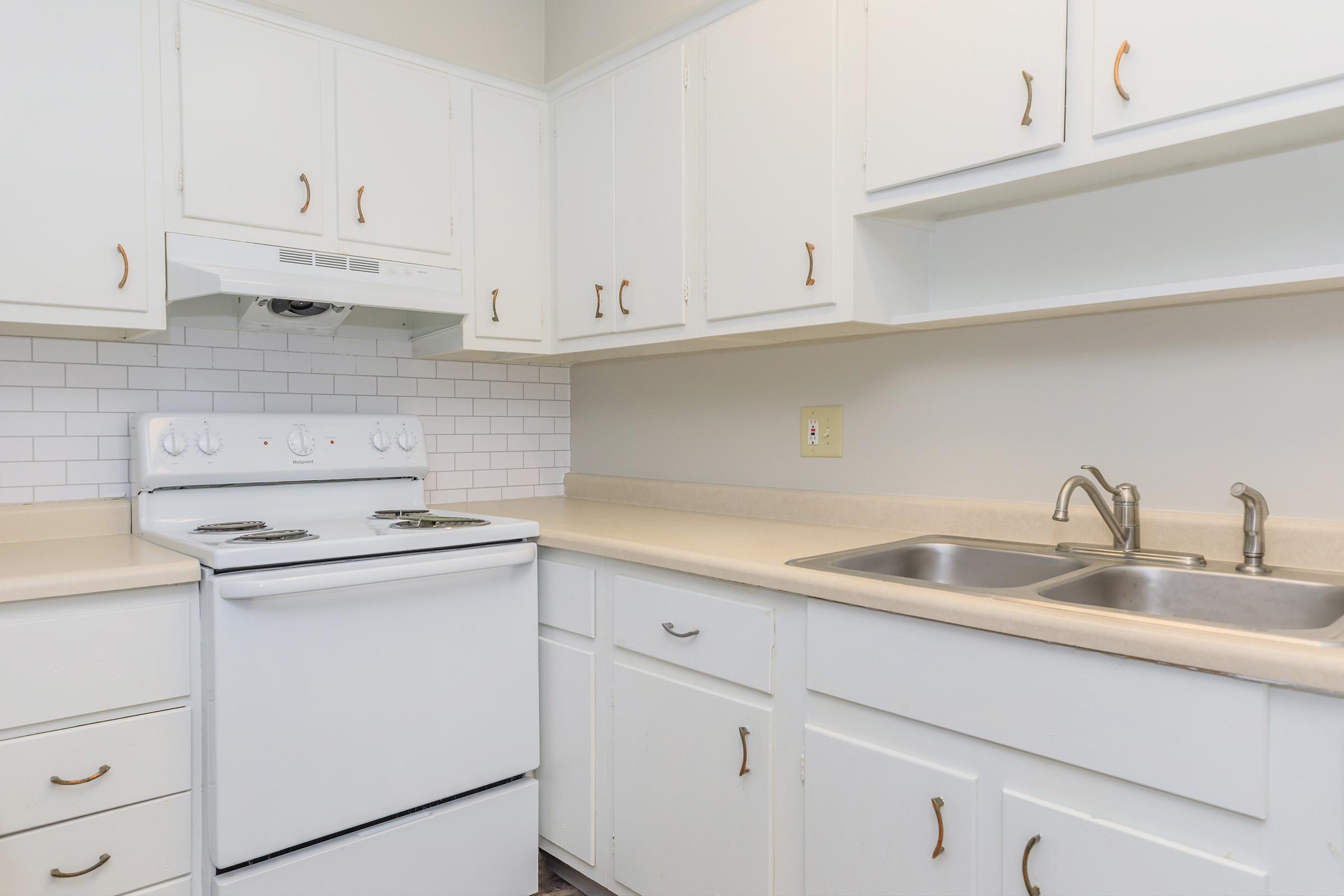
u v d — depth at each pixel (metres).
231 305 2.08
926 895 1.20
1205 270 1.40
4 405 1.82
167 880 1.46
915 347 1.87
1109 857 1.01
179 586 1.48
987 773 1.14
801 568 1.39
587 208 2.22
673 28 1.96
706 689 1.55
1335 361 1.30
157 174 1.73
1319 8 1.05
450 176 2.16
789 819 1.41
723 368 2.32
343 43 1.98
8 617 1.32
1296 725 0.88
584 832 1.83
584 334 2.24
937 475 1.83
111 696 1.40
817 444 2.07
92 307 1.66
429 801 1.70
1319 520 1.32
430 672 1.70
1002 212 1.68
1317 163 1.27
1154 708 0.97
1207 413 1.43
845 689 1.30
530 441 2.72
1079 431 1.60
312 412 2.21
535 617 1.89
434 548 1.73
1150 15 1.19
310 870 1.54
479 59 2.20
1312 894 0.87
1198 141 1.18
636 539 1.75
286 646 1.51
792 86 1.69
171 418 1.89
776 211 1.72
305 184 1.91
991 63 1.37
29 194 1.59
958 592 1.19
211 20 1.79
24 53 1.58
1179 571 1.35
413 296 2.04
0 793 1.30
